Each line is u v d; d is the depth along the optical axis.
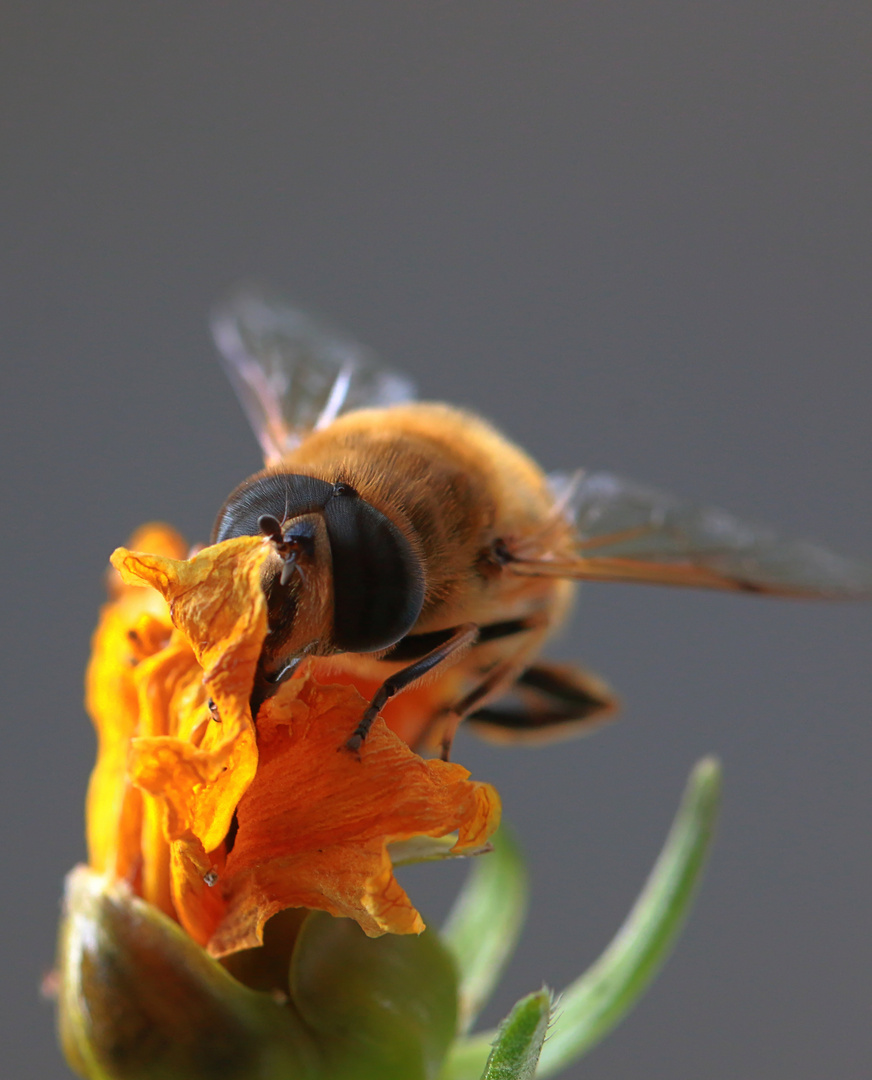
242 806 0.11
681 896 0.12
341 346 0.14
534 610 0.13
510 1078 0.11
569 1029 0.12
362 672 0.12
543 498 0.13
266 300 0.14
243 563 0.11
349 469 0.12
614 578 0.13
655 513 0.13
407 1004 0.12
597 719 0.13
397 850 0.11
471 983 0.12
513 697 0.13
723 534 0.13
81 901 0.11
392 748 0.11
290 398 0.13
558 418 0.23
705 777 0.12
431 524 0.12
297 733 0.11
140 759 0.11
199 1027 0.11
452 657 0.12
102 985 0.11
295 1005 0.12
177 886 0.11
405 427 0.12
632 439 0.23
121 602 0.12
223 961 0.12
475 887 0.12
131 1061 0.11
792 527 0.23
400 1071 0.12
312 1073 0.11
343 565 0.11
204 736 0.11
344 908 0.11
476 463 0.12
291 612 0.11
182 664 0.11
